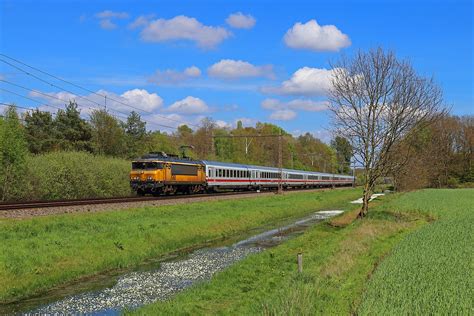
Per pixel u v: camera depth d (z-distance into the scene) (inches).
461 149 4279.0
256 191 2851.9
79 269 761.6
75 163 1862.7
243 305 557.3
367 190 1434.5
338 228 1334.9
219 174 2340.1
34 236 845.8
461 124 4340.6
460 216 1402.6
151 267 837.8
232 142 4269.2
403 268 624.1
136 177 1780.3
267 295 583.5
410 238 919.7
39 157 1801.2
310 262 761.0
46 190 1686.8
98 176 1946.4
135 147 3063.5
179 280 739.4
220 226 1298.0
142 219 1184.8
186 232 1134.4
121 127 3014.3
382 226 1173.7
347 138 1445.6
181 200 1635.1
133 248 916.6
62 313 570.3
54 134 2581.2
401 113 1346.0
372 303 464.1
